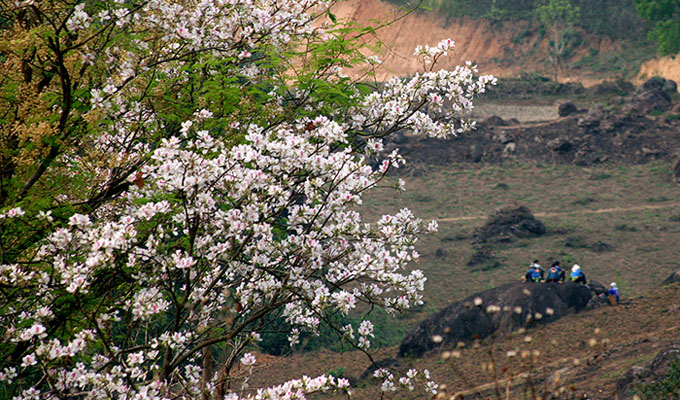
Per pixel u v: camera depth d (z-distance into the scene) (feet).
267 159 18.83
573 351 61.11
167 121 23.43
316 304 19.26
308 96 23.88
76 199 20.89
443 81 22.52
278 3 24.09
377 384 66.03
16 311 18.92
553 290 77.82
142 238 19.62
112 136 22.71
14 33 20.34
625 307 74.23
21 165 18.93
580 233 136.36
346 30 22.89
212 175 18.29
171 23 21.49
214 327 19.47
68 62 19.94
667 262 118.21
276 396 18.99
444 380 58.59
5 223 18.47
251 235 18.79
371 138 22.91
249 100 22.75
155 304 18.58
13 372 17.93
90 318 17.54
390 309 20.66
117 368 18.40
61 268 17.54
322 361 75.97
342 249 20.47
